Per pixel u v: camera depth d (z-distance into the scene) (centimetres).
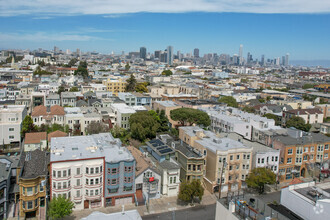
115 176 7862
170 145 10150
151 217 7538
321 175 10138
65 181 7431
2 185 6900
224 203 5503
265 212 5234
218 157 8738
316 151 10431
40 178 7250
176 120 13788
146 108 17150
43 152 8838
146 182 8319
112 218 5328
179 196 8081
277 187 9506
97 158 7681
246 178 9088
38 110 13800
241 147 9156
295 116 15712
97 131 12475
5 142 12125
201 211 7912
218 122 13250
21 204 7119
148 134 12850
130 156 8181
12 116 12512
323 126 14712
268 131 11338
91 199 7706
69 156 7619
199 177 8938
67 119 13188
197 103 17088
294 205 5459
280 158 10062
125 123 13988
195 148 9719
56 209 6769
